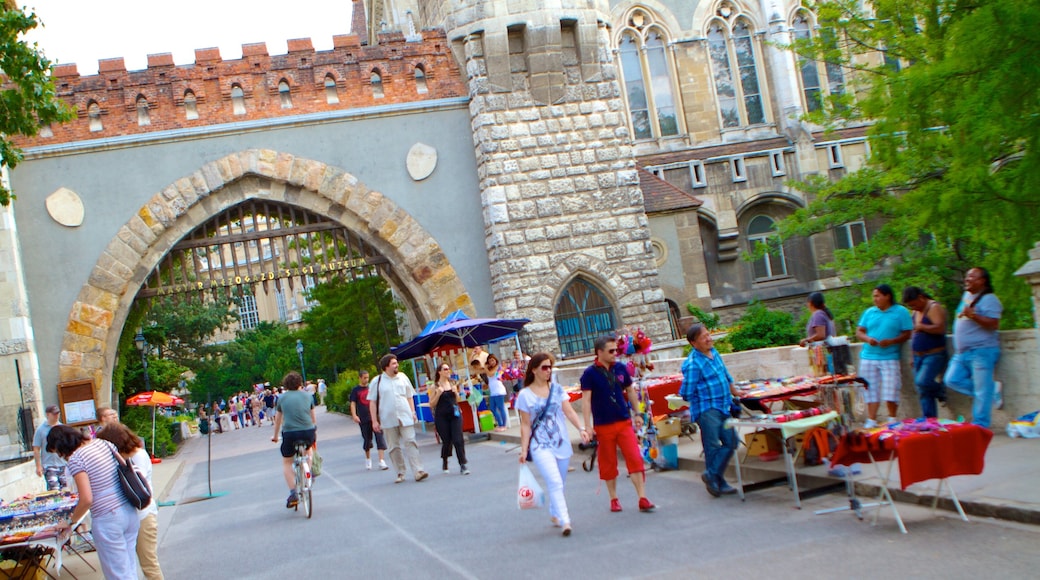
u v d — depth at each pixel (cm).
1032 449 1082
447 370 1778
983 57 1406
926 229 2189
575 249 2841
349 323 4628
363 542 1193
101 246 2653
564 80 2881
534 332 2791
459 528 1196
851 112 2386
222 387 8950
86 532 1366
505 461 1858
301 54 2816
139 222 2673
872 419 1311
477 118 2825
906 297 1272
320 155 2802
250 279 2791
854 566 796
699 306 3256
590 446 1552
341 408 5100
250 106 2766
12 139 2622
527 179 2830
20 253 2598
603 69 2909
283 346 8375
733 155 3666
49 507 1147
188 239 2817
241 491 2056
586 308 2870
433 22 3103
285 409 1509
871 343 1306
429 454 2252
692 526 1033
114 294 2645
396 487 1692
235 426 6906
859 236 3769
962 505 918
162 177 2700
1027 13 1304
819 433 1092
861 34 2358
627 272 2866
